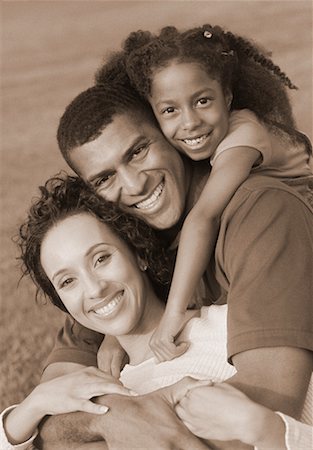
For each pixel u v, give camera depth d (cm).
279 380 322
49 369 420
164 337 365
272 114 442
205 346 361
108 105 391
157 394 338
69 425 354
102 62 444
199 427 322
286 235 339
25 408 361
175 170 395
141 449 333
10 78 1734
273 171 412
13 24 1955
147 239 382
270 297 331
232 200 355
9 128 1495
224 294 376
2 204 1161
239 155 400
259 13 1716
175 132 411
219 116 414
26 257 394
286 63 1413
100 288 369
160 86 412
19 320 815
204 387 322
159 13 1870
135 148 387
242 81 438
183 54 415
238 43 449
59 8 1952
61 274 375
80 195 380
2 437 365
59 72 1706
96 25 1872
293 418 318
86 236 372
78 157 392
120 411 341
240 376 327
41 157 1364
